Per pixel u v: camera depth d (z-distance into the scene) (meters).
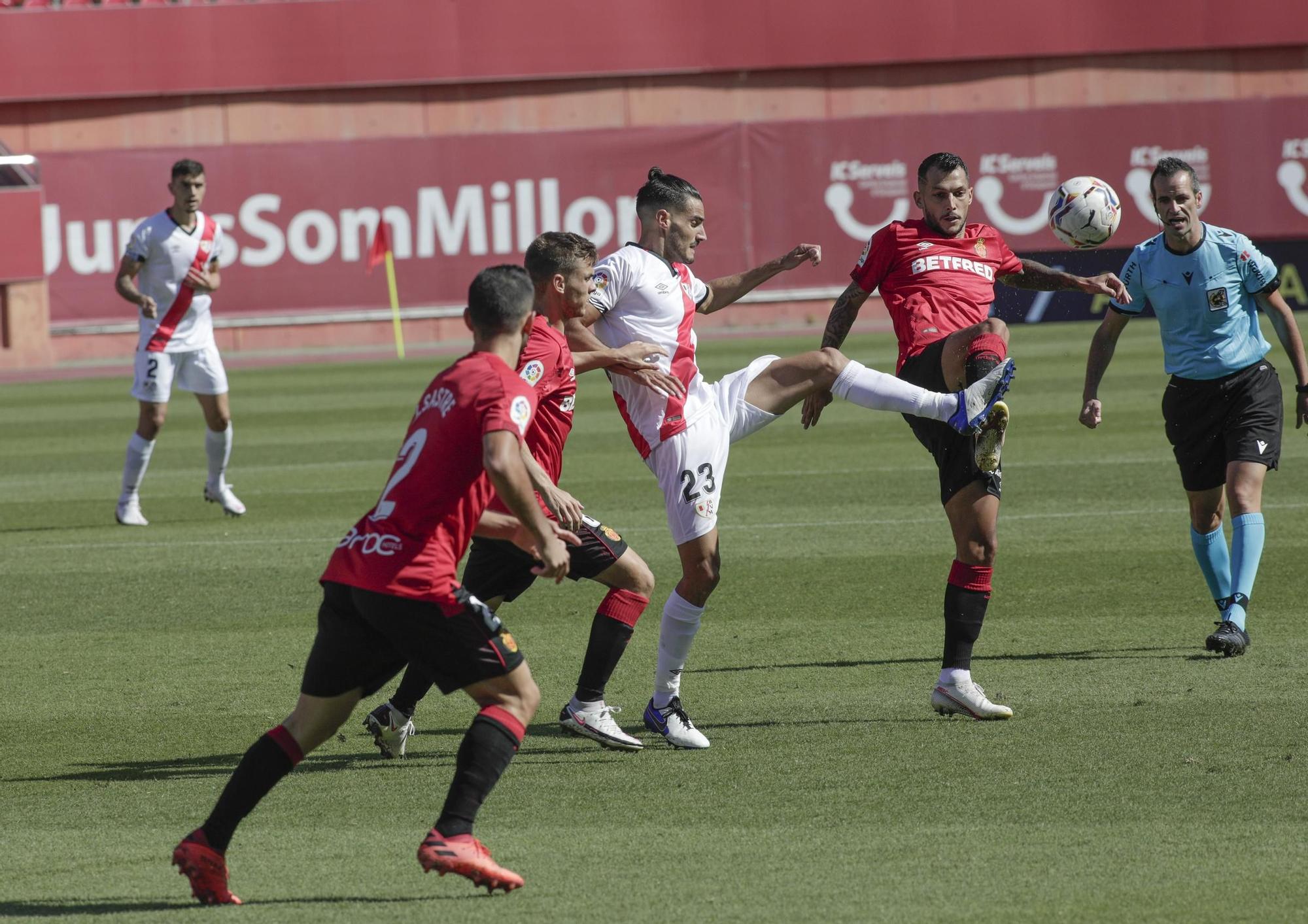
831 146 102.81
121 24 102.50
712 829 16.03
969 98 108.06
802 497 39.16
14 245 93.69
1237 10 106.31
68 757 19.58
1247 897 13.61
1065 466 42.44
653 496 39.97
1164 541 31.58
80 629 27.11
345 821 16.83
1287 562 29.00
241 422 61.25
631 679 22.98
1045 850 14.98
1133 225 101.44
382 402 67.19
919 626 25.47
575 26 105.75
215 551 34.25
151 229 37.50
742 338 93.94
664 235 20.33
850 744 19.08
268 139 105.19
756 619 26.52
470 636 14.17
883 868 14.63
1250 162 101.31
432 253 102.31
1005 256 22.08
